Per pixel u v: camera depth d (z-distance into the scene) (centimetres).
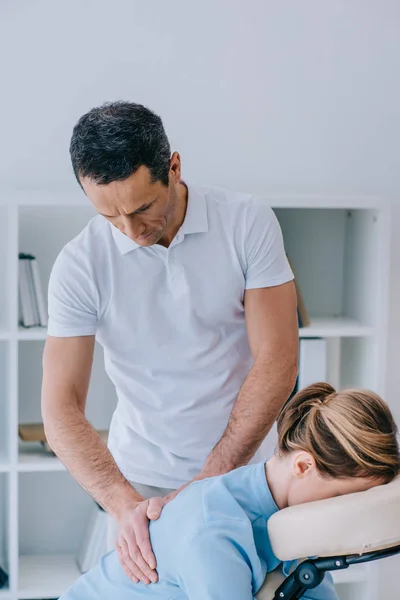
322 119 280
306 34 276
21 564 273
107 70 268
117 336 178
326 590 140
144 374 181
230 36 272
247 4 272
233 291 174
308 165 281
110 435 194
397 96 282
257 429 171
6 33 263
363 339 265
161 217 153
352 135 282
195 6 270
